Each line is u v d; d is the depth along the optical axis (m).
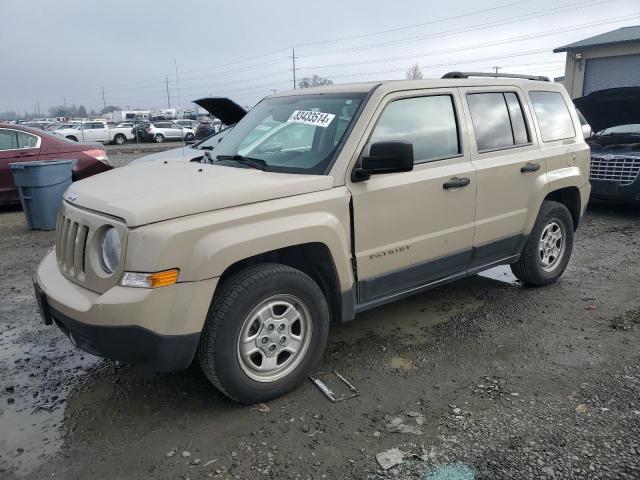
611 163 8.41
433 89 4.15
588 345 4.10
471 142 4.35
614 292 5.23
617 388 3.46
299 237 3.27
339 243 3.48
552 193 5.33
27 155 9.59
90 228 3.05
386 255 3.81
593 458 2.80
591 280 5.59
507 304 4.97
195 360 3.95
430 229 4.06
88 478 2.76
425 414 3.24
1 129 9.52
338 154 3.57
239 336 3.16
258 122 4.39
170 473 2.78
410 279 4.07
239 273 3.19
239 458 2.88
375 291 3.86
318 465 2.81
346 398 3.43
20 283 5.82
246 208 3.13
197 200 2.99
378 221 3.71
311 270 3.69
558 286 5.43
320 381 3.64
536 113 5.05
